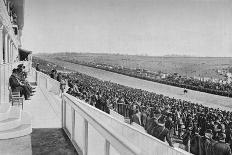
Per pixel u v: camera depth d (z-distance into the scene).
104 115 17.22
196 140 14.16
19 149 5.56
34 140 6.19
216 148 13.38
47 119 8.63
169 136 15.38
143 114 17.34
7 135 6.24
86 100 20.03
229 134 13.52
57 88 18.20
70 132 6.73
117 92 19.67
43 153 5.33
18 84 10.51
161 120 16.12
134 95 18.75
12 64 15.64
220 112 14.73
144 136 16.30
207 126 14.24
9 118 6.96
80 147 5.52
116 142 2.96
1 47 9.55
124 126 17.23
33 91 15.33
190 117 15.09
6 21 11.35
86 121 4.78
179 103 16.56
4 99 9.88
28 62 23.91
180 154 14.44
